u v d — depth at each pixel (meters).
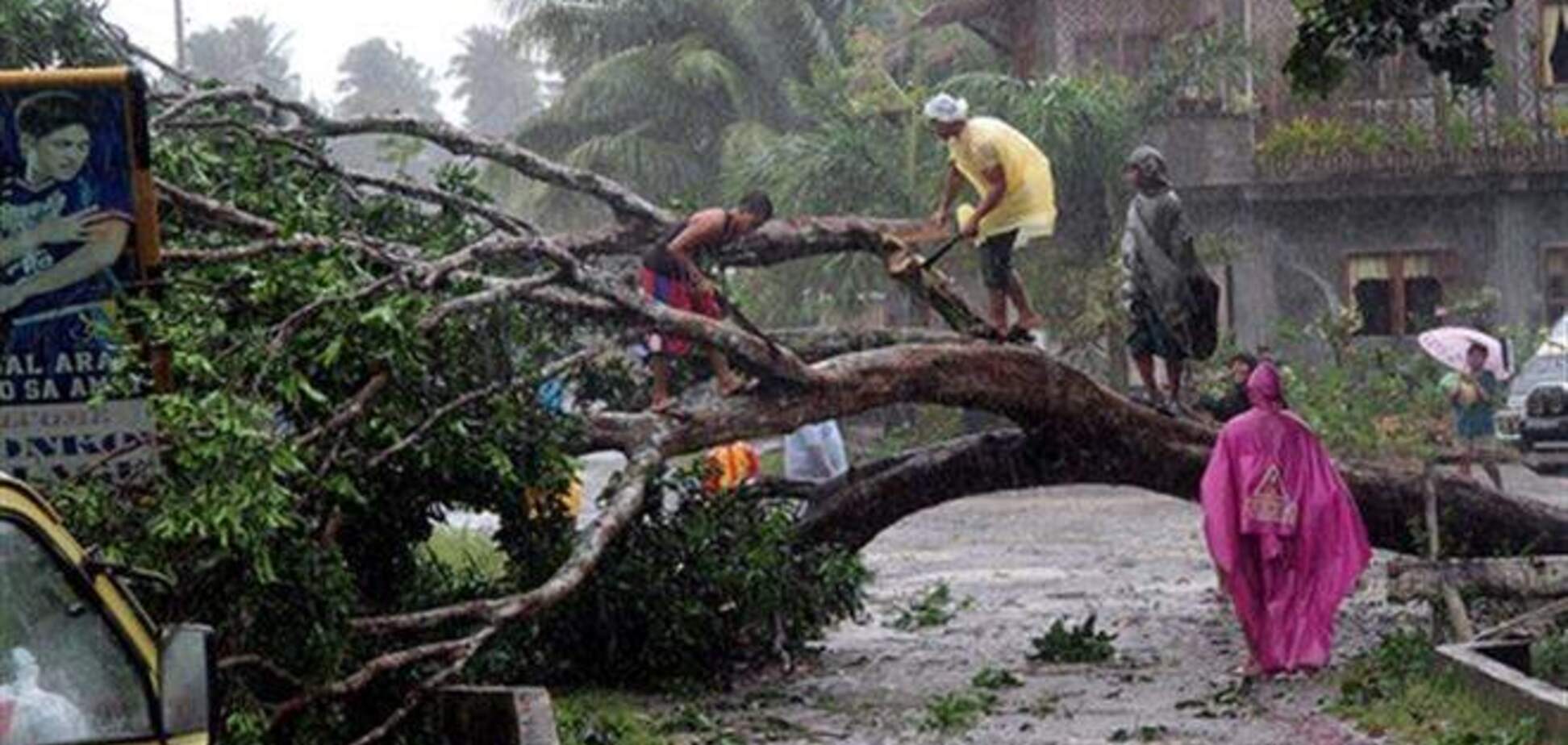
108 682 6.58
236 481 10.33
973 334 17.52
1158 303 18.42
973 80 40.41
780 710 14.95
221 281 12.27
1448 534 18.06
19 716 6.34
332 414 11.95
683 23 56.72
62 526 6.81
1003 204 17.38
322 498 11.98
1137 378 39.44
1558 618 15.52
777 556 15.72
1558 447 31.70
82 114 10.41
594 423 15.10
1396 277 42.84
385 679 12.70
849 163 41.12
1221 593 19.81
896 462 17.73
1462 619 15.02
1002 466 17.66
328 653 11.39
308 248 12.42
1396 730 13.21
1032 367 16.92
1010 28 45.94
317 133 15.33
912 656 17.36
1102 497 32.97
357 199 15.38
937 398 16.55
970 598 20.64
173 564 10.62
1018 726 14.08
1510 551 18.36
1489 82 13.23
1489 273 42.66
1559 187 42.38
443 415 12.60
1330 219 42.81
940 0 47.78
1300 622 15.42
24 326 10.51
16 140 10.38
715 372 15.69
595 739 13.58
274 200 13.99
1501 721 12.89
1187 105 41.53
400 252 14.10
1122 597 20.61
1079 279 39.62
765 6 54.94
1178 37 41.69
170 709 6.37
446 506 13.90
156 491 10.52
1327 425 26.17
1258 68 41.75
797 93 44.41
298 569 11.15
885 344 17.44
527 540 14.82
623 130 56.41
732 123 55.59
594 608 15.40
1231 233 42.50
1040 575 22.61
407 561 14.27
